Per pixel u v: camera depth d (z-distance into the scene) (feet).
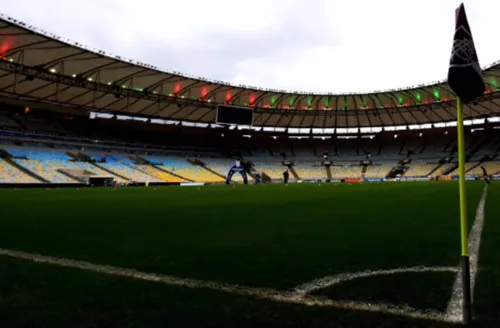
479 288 9.25
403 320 7.42
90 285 10.14
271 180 189.16
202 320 7.55
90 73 119.85
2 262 13.08
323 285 9.84
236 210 32.22
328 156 216.74
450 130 202.18
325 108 184.65
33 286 10.10
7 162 117.50
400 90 153.99
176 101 152.15
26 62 106.93
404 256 13.01
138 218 26.73
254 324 7.30
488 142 186.29
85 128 166.40
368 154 213.25
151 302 8.68
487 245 14.83
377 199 43.21
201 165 185.78
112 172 143.13
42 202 44.83
